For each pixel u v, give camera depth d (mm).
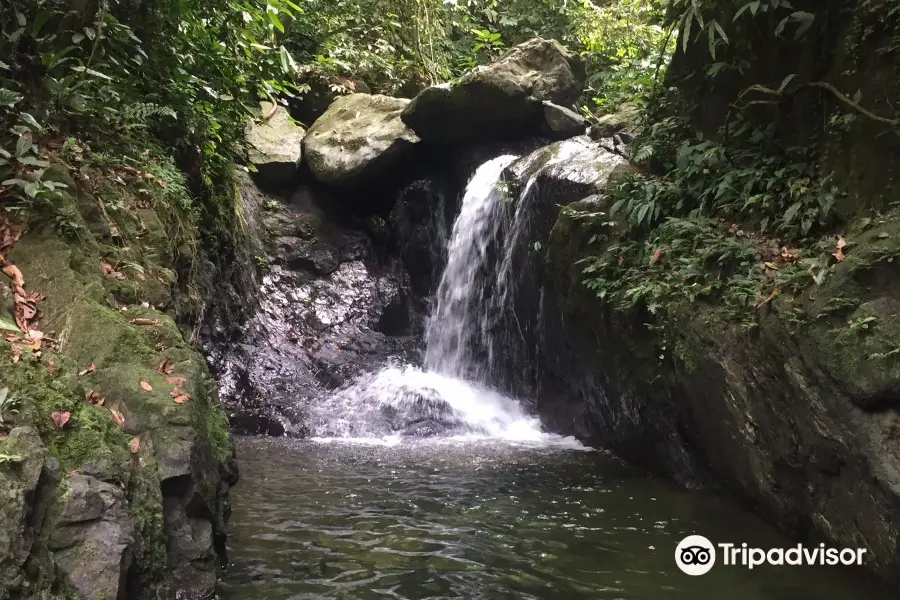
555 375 7992
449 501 5145
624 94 9133
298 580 3625
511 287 8664
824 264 4004
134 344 3602
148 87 6422
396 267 11586
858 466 3600
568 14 12602
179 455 3240
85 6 5227
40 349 3246
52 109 4871
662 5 8648
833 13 4777
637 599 3533
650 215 5863
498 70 9438
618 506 5125
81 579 2516
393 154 10430
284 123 11398
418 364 10180
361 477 5793
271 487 5406
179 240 5801
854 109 4461
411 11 12875
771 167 5168
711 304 4918
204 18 7066
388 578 3699
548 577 3783
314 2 12070
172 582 3047
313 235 10977
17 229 3936
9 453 2539
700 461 5699
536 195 7859
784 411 4199
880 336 3496
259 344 9281
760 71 5539
